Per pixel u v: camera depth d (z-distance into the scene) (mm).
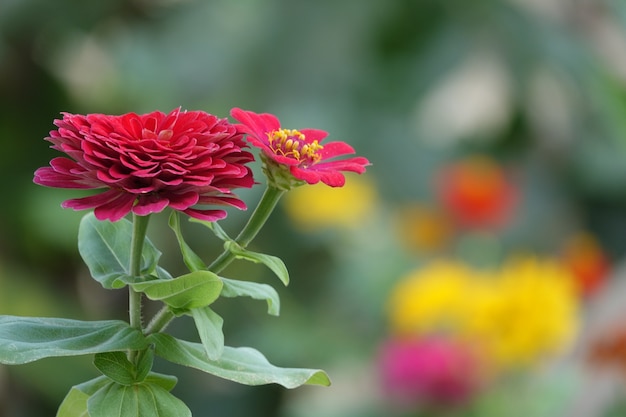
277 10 2127
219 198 902
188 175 889
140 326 930
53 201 2070
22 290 2012
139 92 2209
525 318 1483
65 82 2188
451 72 2127
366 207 2205
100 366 924
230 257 935
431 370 1465
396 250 2084
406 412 1498
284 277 930
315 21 2105
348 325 2049
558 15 2195
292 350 2020
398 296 1762
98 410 920
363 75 2127
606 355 1458
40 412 2020
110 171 883
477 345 1497
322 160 959
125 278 926
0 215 2068
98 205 891
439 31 2080
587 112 2201
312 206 2203
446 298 1585
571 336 1509
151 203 889
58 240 2051
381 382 1540
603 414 1423
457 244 2057
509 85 2139
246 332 2146
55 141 902
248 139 912
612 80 1667
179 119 904
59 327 921
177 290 911
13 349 901
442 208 2053
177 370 2209
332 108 2143
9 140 2115
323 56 2119
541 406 1443
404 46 2092
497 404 1458
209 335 910
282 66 2131
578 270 1765
